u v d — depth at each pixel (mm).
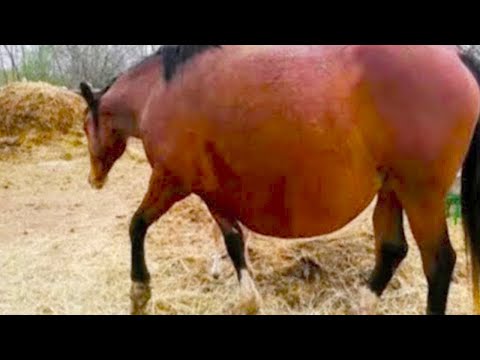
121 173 7754
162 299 3320
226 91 2348
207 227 4543
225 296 3379
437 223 2270
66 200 6355
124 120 2984
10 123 9883
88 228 5086
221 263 3734
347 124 2201
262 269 3615
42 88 10445
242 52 2363
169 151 2568
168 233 4441
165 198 2725
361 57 2197
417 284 3373
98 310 3281
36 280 3805
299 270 3576
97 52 15898
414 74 2143
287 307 3189
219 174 2486
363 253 3719
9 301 3453
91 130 3176
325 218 2387
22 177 7805
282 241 3898
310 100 2211
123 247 4434
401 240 2719
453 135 2170
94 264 4059
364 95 2184
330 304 3213
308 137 2229
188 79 2461
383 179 2316
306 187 2320
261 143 2305
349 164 2244
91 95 3111
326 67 2223
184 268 3775
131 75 2893
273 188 2375
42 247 4535
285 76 2248
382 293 3035
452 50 2266
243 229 3273
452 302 3080
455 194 4285
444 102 2141
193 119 2451
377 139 2211
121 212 5684
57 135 9906
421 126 2148
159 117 2580
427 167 2184
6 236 4930
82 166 8508
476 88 2236
